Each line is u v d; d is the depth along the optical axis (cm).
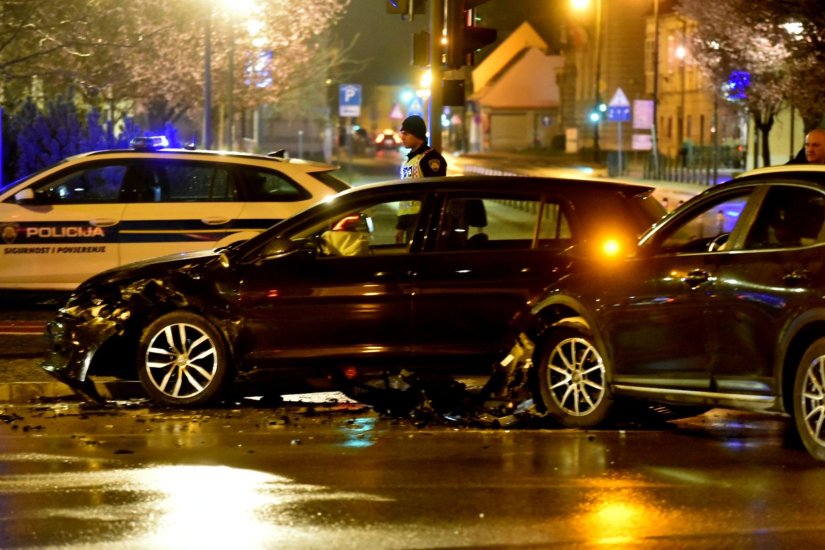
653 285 1373
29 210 2366
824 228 1241
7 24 3944
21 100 4547
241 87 6384
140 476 1227
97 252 2359
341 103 6456
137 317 1614
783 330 1243
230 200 2358
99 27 4594
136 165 2380
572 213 1595
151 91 5359
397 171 9981
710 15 7188
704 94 11656
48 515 1080
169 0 5006
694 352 1334
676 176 9050
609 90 14388
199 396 1608
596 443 1379
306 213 1623
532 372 1519
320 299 1583
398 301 1578
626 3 14262
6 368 1847
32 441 1408
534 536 1001
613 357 1413
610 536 999
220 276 1603
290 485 1184
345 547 976
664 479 1197
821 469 1232
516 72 18850
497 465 1267
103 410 1606
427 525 1037
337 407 1623
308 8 6331
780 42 6159
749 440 1394
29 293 2897
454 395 1656
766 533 1004
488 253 1586
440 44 2503
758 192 1316
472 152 19262
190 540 1000
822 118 7125
